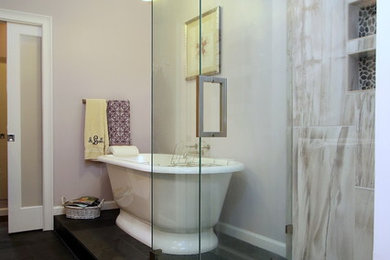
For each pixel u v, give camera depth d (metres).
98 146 3.53
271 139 2.28
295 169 2.07
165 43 3.27
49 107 3.33
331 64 1.81
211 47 2.83
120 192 3.00
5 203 4.31
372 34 1.66
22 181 3.25
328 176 1.81
